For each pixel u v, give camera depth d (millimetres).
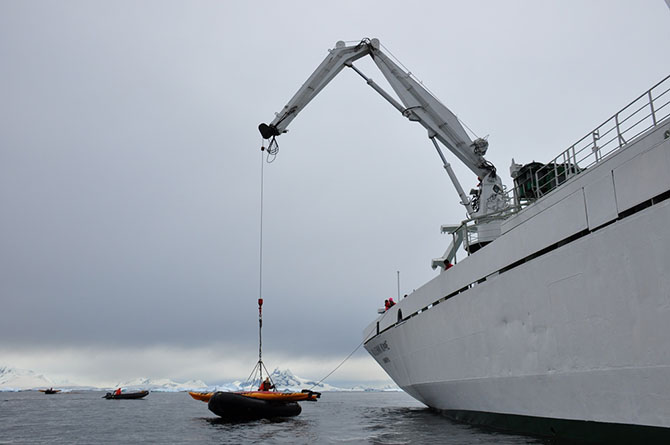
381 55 24984
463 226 21453
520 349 14008
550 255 12594
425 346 21234
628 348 10055
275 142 25422
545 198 14711
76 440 21688
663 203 9273
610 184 10875
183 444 17719
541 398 13242
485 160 23359
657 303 9367
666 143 9469
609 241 10594
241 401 26781
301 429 22625
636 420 9930
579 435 11805
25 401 97562
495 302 15297
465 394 18188
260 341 27000
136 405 72750
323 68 24906
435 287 20219
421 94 24297
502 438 14789
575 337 11672
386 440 16766
